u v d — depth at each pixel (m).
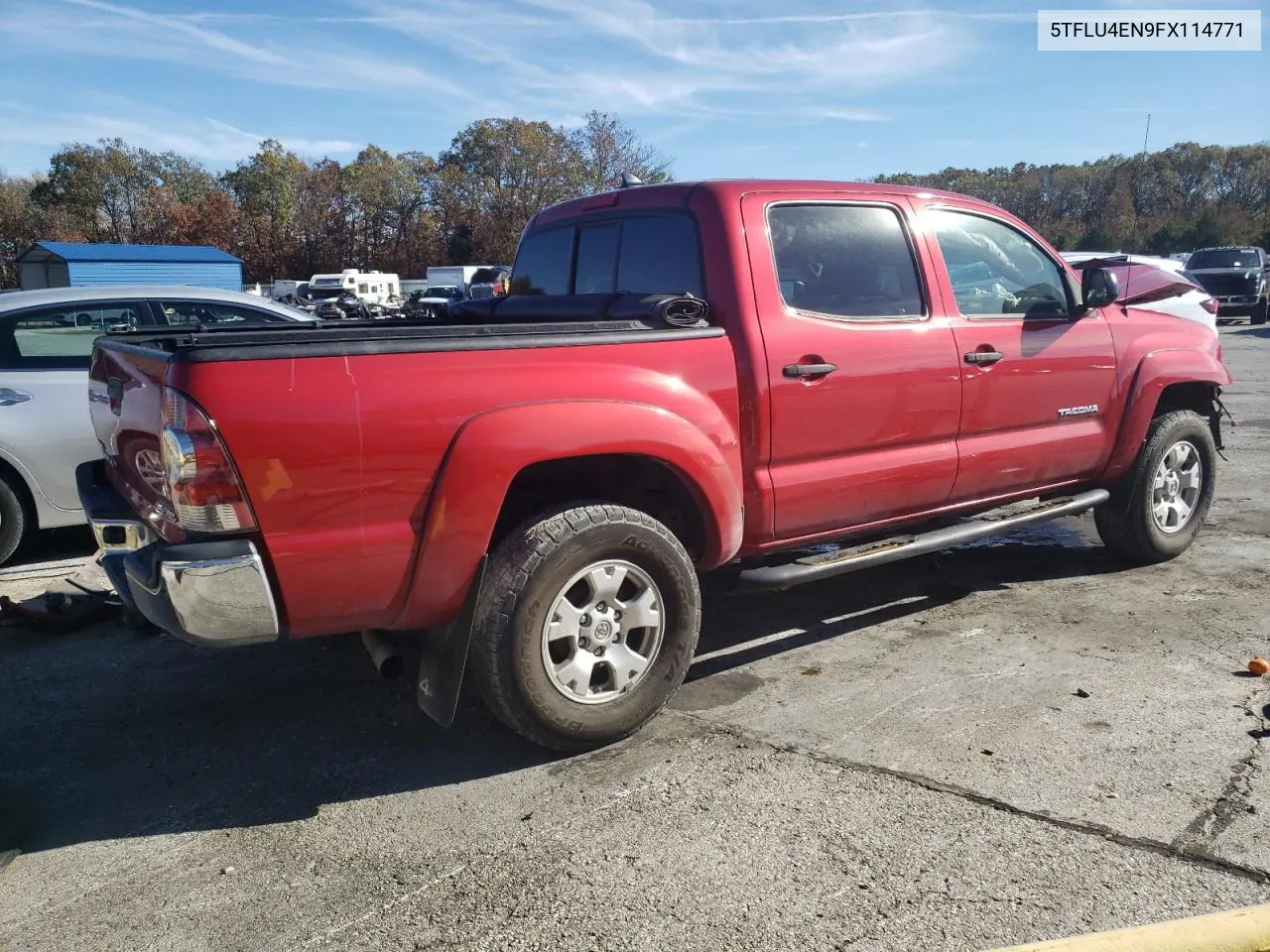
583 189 65.62
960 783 3.29
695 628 3.73
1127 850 2.89
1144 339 5.39
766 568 4.06
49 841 3.16
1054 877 2.78
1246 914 2.51
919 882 2.78
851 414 4.15
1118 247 62.94
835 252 4.23
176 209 74.75
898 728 3.72
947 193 4.73
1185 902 2.64
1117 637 4.57
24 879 2.95
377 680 4.36
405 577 3.21
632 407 3.50
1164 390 5.61
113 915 2.77
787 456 4.02
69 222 74.31
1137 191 84.44
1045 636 4.62
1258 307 24.95
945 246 4.62
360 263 81.25
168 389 2.92
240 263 47.72
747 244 3.95
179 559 2.90
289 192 78.19
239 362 2.93
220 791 3.45
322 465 3.03
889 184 4.55
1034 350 4.81
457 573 3.25
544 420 3.32
